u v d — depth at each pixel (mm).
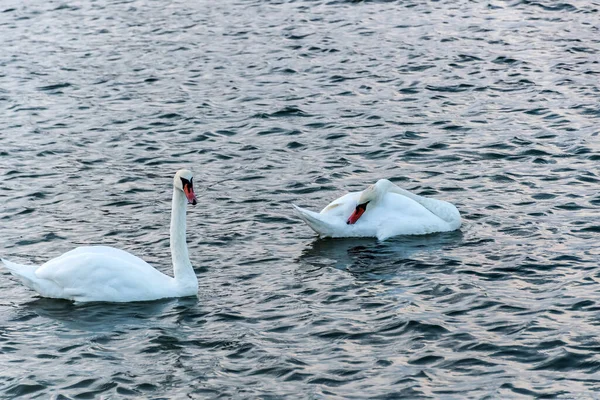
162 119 24547
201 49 30656
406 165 20922
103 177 20672
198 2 36625
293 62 28875
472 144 21922
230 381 12406
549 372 12391
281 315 14273
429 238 17203
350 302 14641
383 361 12805
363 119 23984
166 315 14383
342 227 17281
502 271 15555
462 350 13023
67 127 24125
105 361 13000
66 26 33938
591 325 13539
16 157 22000
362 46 30062
